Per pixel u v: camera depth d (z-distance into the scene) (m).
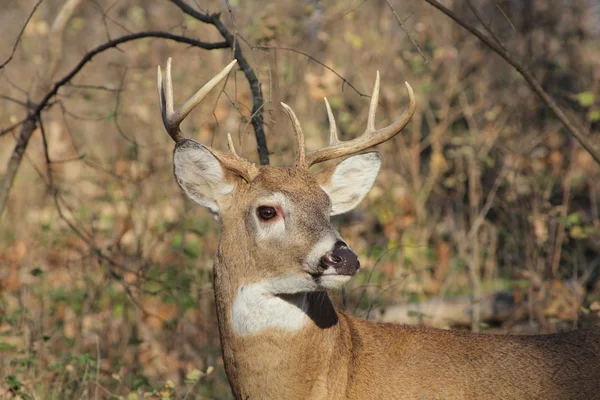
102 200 17.41
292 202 9.20
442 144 20.12
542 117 20.08
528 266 14.48
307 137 19.11
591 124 19.27
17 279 14.95
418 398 9.34
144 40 21.45
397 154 19.59
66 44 25.09
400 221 17.61
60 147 19.22
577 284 14.30
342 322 9.53
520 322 14.38
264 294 9.20
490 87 21.11
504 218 16.38
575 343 9.66
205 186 9.67
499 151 18.70
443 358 9.49
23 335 12.82
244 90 16.78
